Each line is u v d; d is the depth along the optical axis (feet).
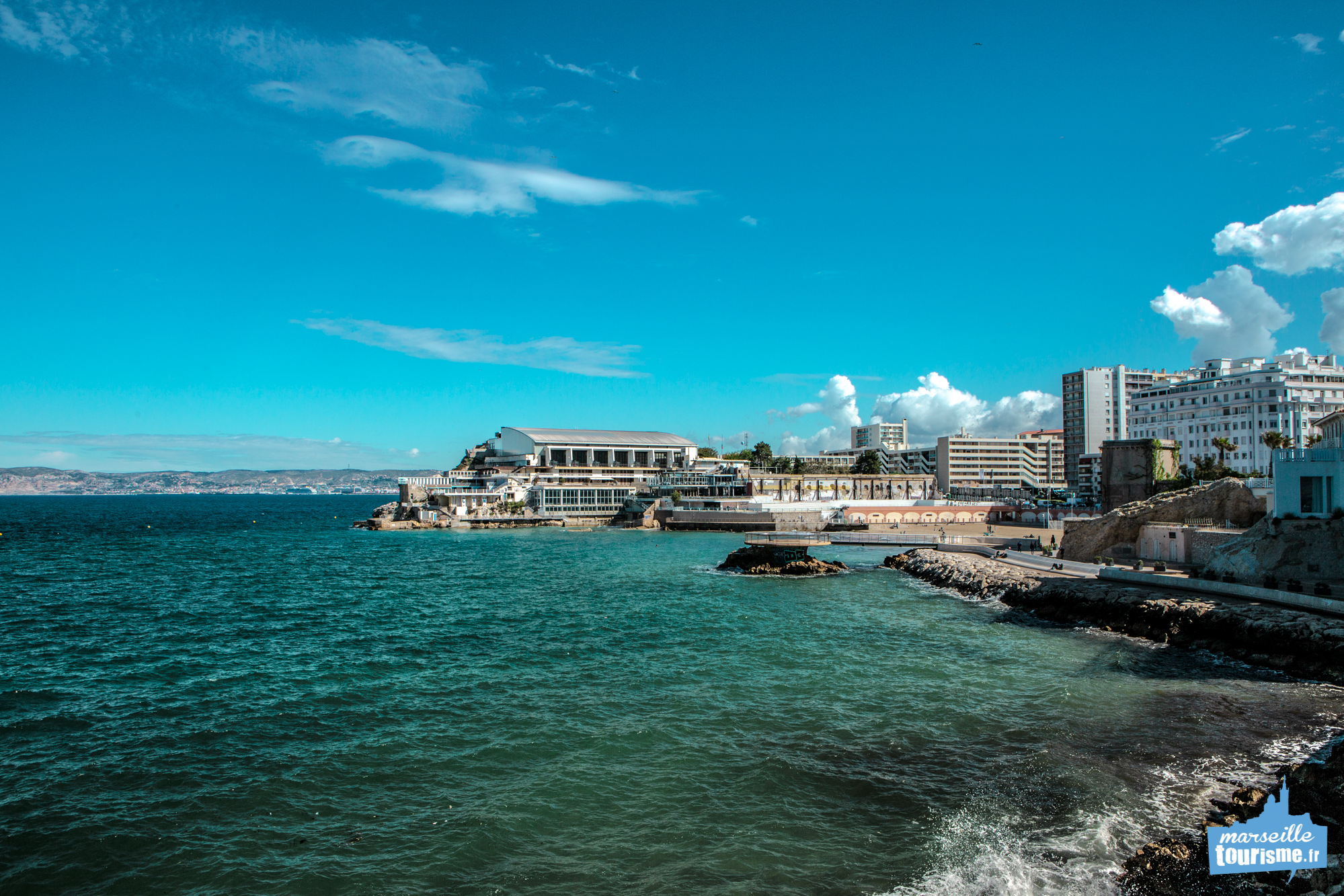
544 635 177.06
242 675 142.20
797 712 118.52
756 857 76.28
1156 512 259.60
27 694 129.59
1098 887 70.23
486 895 70.49
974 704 122.21
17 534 549.54
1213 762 97.55
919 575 289.74
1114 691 129.18
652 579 284.61
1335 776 84.23
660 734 109.40
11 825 83.20
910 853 76.64
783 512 547.49
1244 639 150.41
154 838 80.89
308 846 79.30
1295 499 193.67
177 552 409.28
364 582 277.23
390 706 123.13
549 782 93.50
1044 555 301.02
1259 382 518.78
